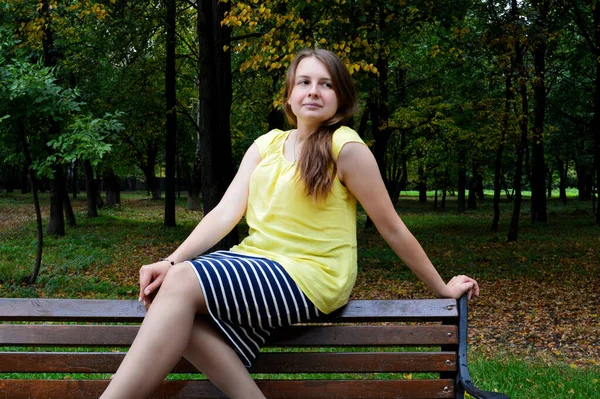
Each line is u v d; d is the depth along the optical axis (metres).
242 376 1.96
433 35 17.45
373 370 2.23
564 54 19.66
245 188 2.31
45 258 13.19
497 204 20.55
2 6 11.36
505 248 15.85
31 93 8.73
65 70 15.91
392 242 2.17
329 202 2.13
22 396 2.21
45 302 2.20
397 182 33.06
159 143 27.86
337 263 2.12
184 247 2.15
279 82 9.35
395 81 20.80
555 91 22.78
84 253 14.09
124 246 15.52
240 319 1.96
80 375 4.34
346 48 8.72
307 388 2.22
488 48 12.73
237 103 19.12
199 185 30.64
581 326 8.14
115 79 19.66
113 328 2.21
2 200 37.88
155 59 20.27
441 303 2.26
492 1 12.98
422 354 2.25
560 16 15.70
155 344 1.81
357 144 2.11
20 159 10.22
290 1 8.96
